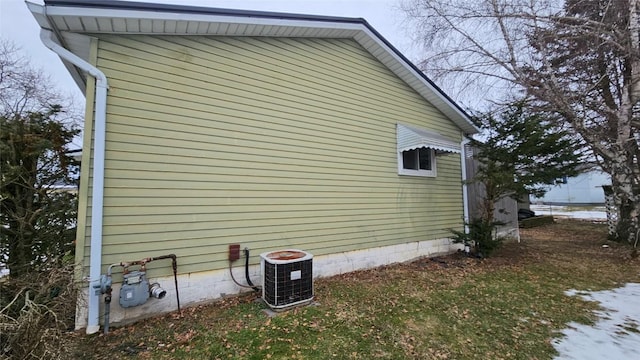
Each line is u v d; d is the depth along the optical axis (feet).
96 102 11.73
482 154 25.54
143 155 12.69
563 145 24.00
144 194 12.62
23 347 7.06
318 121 18.45
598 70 31.86
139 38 13.00
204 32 14.38
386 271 20.08
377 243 21.01
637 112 28.32
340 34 19.21
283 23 15.76
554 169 24.53
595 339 11.21
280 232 16.39
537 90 30.27
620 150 27.35
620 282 18.22
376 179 21.31
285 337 10.96
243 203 15.20
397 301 14.78
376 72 21.97
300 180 17.40
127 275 11.64
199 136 14.10
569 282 18.20
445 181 26.50
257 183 15.72
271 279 13.46
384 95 22.36
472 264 22.54
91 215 11.47
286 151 16.90
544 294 16.05
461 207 27.68
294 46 17.69
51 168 14.28
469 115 26.76
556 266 22.04
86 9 11.16
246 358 9.62
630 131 28.17
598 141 28.91
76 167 15.29
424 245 24.09
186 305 13.37
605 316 13.28
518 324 12.46
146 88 12.98
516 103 26.04
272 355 9.80
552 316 13.26
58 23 11.43
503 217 31.68
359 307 13.91
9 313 7.88
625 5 26.25
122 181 12.18
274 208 16.24
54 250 13.60
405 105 23.88
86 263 11.33
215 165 14.46
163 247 12.90
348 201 19.62
